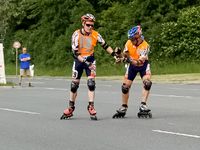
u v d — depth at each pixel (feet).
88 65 72.90
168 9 278.46
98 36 73.36
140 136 58.95
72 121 72.38
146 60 74.33
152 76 211.00
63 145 54.54
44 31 327.88
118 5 304.71
